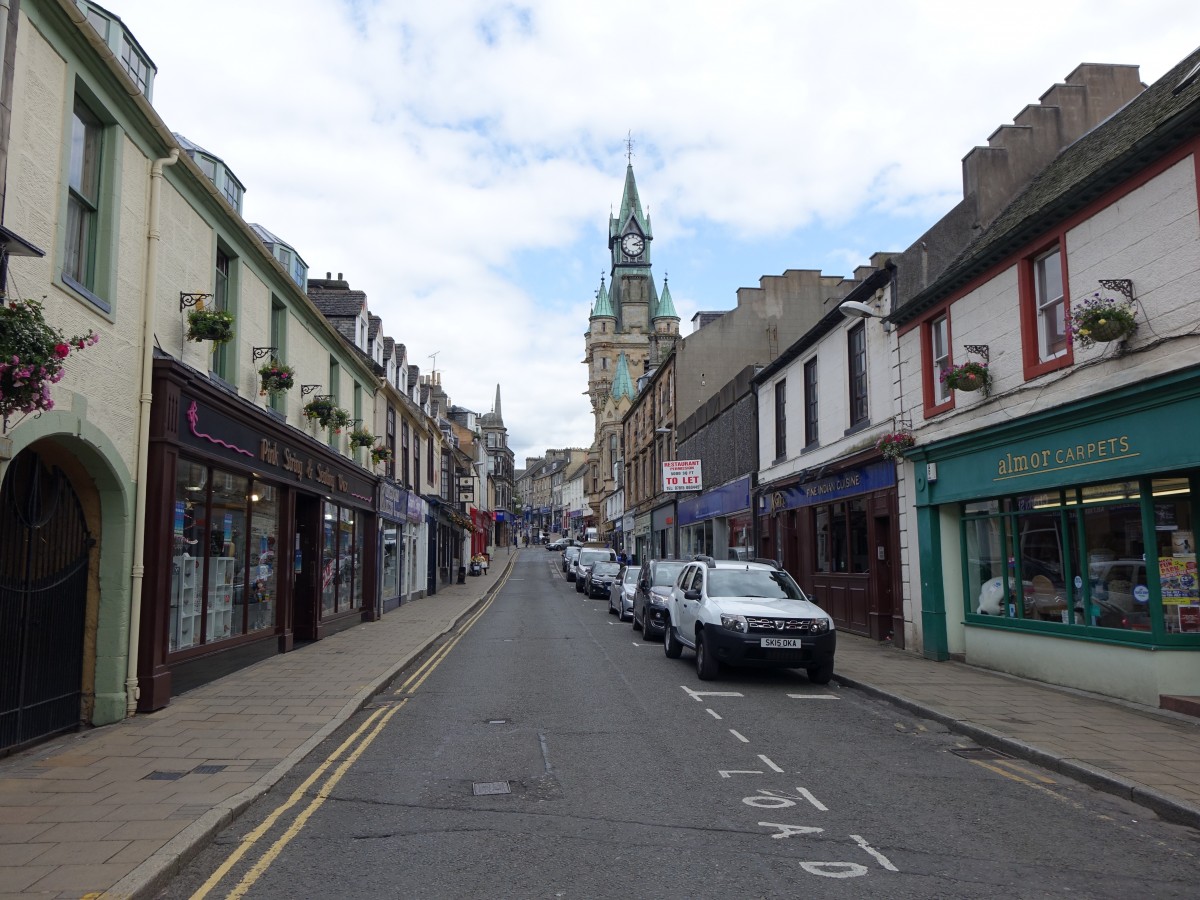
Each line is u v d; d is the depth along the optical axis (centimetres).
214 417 1116
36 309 579
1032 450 1105
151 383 938
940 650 1343
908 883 469
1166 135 859
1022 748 762
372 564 2155
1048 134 1500
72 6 750
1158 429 884
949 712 920
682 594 1391
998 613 1245
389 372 2534
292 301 1529
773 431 2247
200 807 588
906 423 1462
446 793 645
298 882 471
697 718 934
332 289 2338
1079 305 970
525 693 1091
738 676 1240
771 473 2252
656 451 4106
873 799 631
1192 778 658
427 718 934
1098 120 1520
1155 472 900
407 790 653
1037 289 1129
